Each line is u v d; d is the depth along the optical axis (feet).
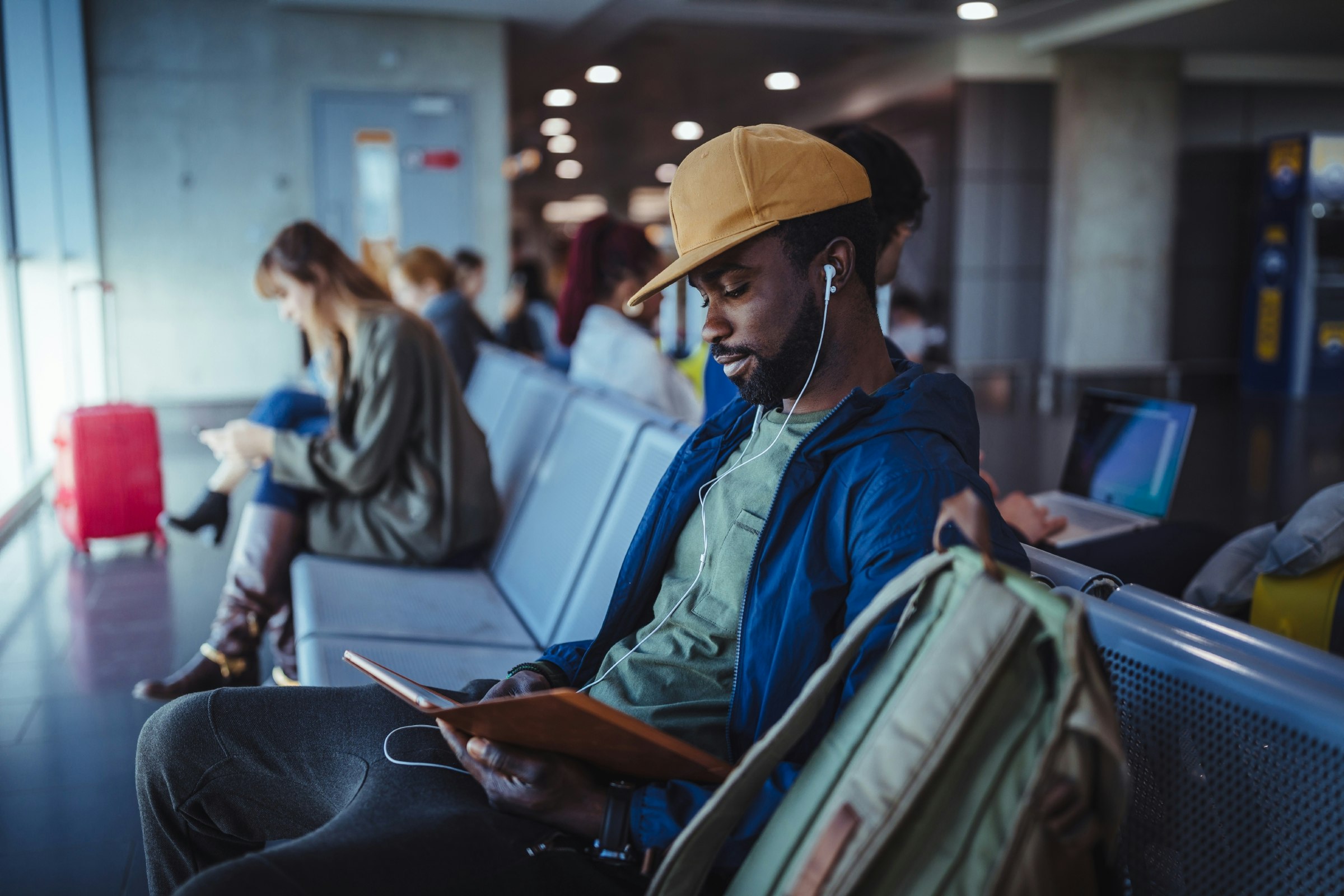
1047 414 29.99
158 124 27.43
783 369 3.92
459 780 4.12
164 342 27.91
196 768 4.53
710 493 4.34
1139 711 3.39
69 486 14.80
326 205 28.86
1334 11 27.96
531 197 104.83
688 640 4.10
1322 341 32.55
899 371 4.57
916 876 2.73
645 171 80.28
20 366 18.97
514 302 23.90
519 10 28.45
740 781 3.10
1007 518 7.10
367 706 4.60
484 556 9.90
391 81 28.96
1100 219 34.58
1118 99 34.35
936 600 3.03
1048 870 2.56
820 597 3.62
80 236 26.63
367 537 9.08
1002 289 35.37
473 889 3.55
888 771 2.78
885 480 3.53
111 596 13.07
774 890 2.97
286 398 10.43
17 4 21.63
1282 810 2.89
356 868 3.46
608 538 7.45
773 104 48.93
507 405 12.65
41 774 8.18
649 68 38.96
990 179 34.73
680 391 10.27
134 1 26.94
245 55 27.86
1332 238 32.63
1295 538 5.31
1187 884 3.19
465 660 7.22
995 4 28.73
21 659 10.87
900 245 6.72
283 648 9.51
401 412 8.91
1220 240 38.50
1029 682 2.77
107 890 6.55
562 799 3.66
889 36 33.65
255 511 9.21
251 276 28.35
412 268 16.03
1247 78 36.27
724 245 3.74
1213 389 34.88
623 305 10.33
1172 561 6.98
